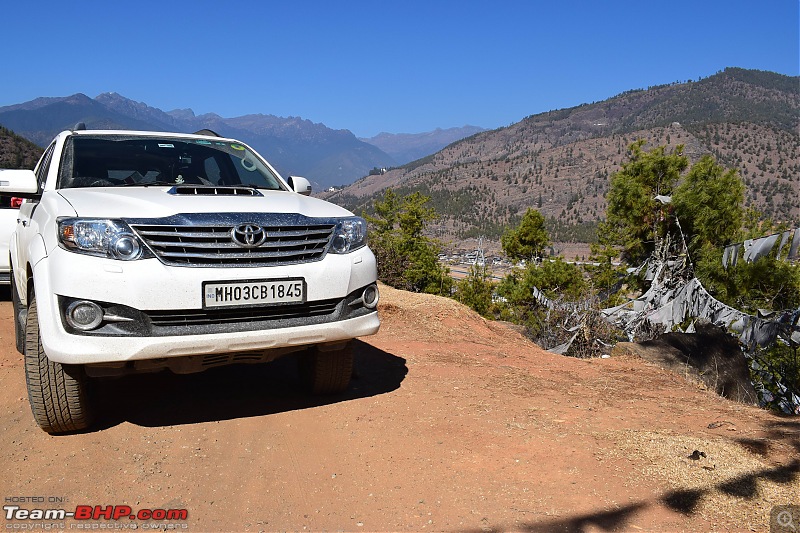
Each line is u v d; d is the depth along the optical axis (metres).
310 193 5.49
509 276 28.73
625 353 7.62
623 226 23.70
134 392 4.70
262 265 3.68
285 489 3.17
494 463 3.40
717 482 3.04
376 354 6.26
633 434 3.78
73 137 5.01
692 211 20.14
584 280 23.67
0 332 6.68
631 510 2.81
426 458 3.49
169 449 3.68
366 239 4.30
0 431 4.01
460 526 2.71
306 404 4.50
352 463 3.46
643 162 22.69
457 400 4.61
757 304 18.64
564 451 3.54
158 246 3.46
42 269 3.59
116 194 3.99
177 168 4.95
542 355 7.24
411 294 10.12
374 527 2.75
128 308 3.38
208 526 2.82
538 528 2.67
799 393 13.41
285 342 3.73
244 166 5.34
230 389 4.82
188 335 3.47
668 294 17.83
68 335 3.35
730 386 7.03
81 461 3.52
